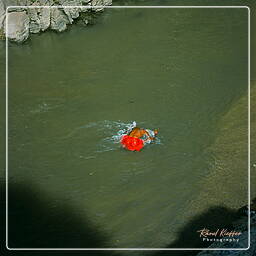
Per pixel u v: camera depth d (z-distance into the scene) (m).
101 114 22.67
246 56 26.95
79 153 20.66
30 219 17.92
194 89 24.44
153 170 19.81
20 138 21.47
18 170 19.91
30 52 26.98
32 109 23.03
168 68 25.89
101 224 17.67
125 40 28.05
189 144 21.03
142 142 20.75
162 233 17.22
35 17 27.58
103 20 29.69
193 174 19.59
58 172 19.81
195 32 28.84
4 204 18.47
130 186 19.14
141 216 17.91
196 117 22.56
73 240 17.11
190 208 18.11
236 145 20.97
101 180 19.42
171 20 29.89
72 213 18.12
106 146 20.92
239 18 30.19
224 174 19.53
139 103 23.39
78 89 24.28
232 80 25.09
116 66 25.95
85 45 27.59
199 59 26.67
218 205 18.16
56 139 21.39
